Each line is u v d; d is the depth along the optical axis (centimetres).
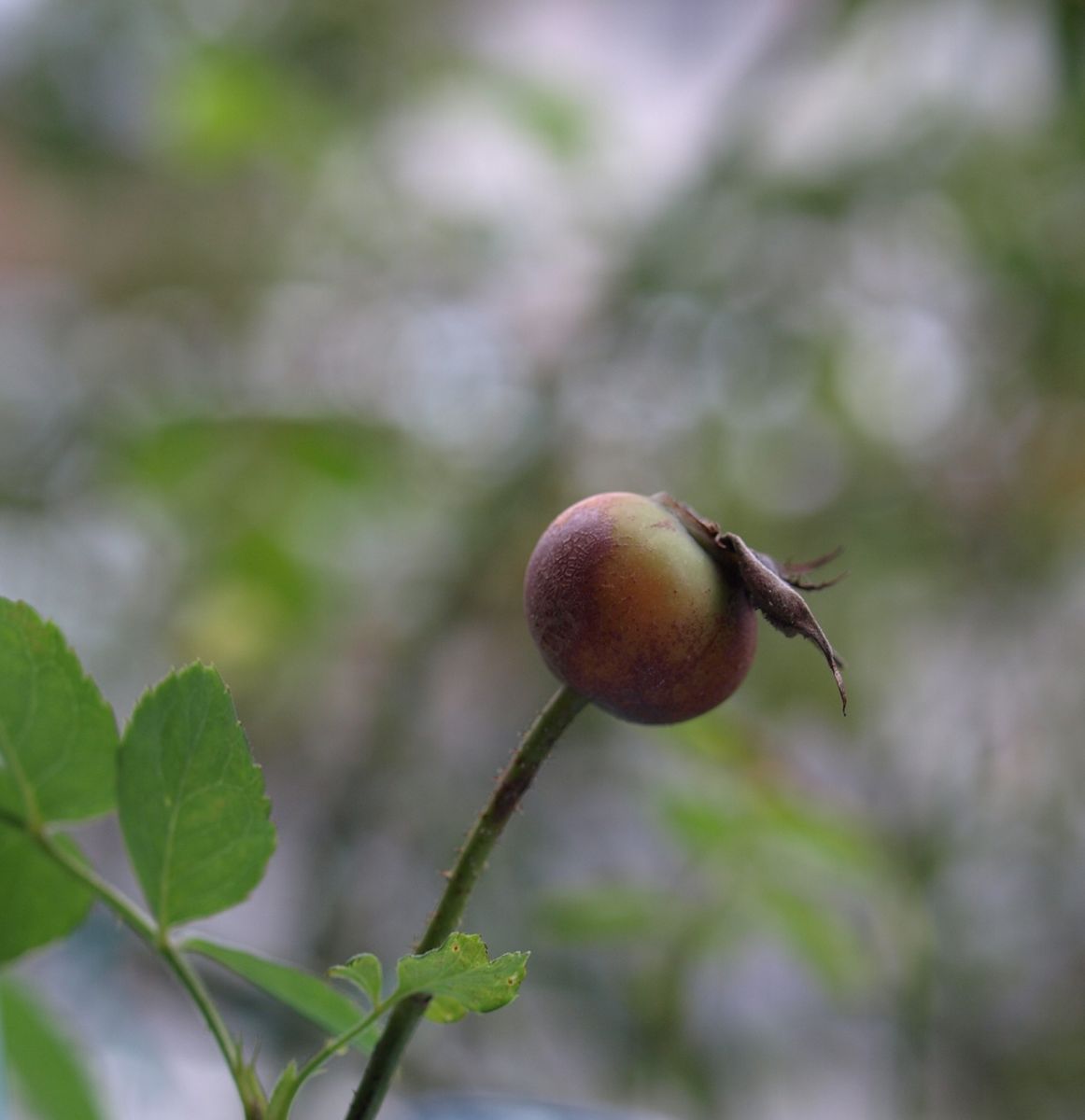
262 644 78
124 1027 58
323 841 71
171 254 86
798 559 83
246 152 85
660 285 77
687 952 61
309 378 85
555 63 91
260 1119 37
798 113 81
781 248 79
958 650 84
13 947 39
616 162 87
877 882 61
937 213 80
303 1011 39
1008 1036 77
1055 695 79
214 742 38
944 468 83
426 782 75
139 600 80
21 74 88
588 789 79
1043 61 73
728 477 83
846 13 75
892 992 64
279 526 79
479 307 86
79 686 38
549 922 61
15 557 80
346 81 85
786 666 80
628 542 37
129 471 79
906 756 80
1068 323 80
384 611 79
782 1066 79
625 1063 69
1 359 83
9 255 88
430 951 36
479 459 82
